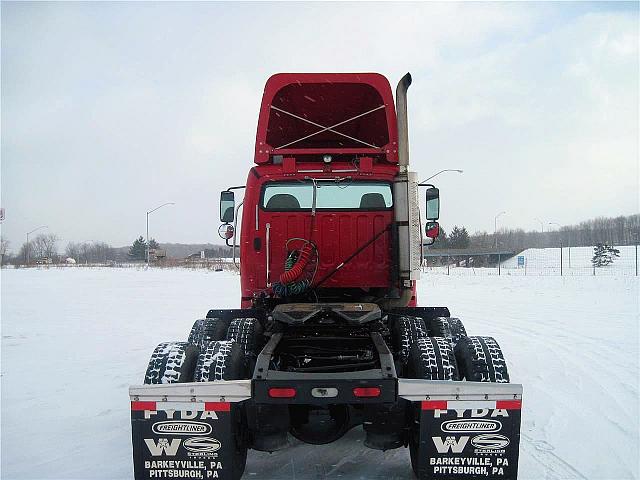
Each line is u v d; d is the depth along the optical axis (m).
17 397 6.56
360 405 4.11
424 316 5.94
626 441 4.93
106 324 13.16
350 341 4.77
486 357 4.02
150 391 3.69
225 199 6.73
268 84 6.04
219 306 17.41
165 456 3.68
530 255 64.94
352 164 5.84
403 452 4.81
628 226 90.56
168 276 39.50
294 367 4.36
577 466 4.36
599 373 7.65
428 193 6.73
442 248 77.50
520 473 4.21
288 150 5.92
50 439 5.10
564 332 11.54
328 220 5.76
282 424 3.99
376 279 5.68
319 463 4.55
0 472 4.33
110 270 52.34
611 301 18.44
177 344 4.22
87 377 7.63
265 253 5.81
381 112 6.80
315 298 5.52
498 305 17.64
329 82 6.05
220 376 3.96
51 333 11.70
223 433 3.65
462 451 3.64
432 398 3.64
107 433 5.28
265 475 4.28
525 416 5.69
